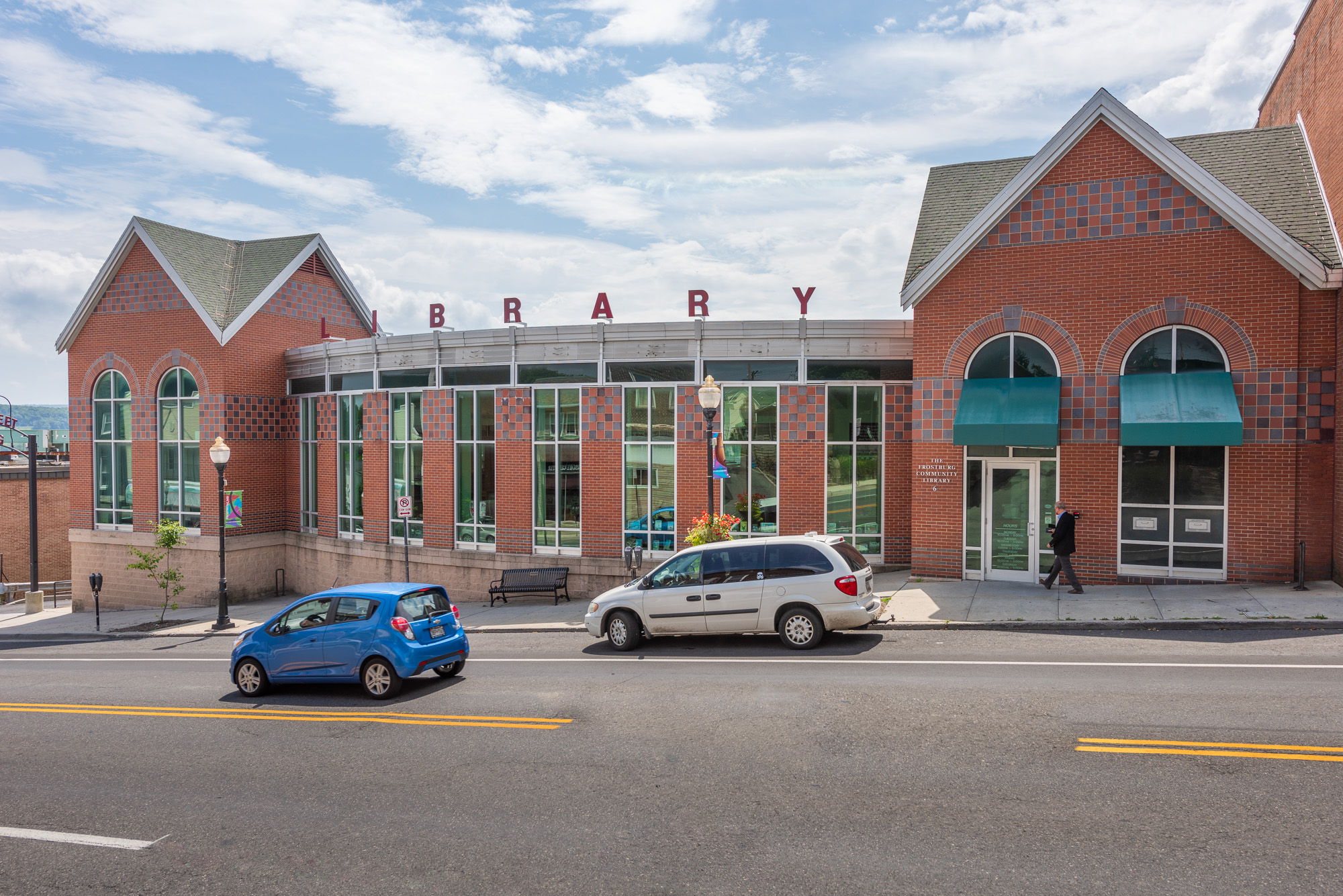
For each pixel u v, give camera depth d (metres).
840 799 7.34
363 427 26.41
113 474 29.95
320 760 9.32
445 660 12.92
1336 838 6.20
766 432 21.14
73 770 9.50
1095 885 5.69
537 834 6.97
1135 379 16.83
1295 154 18.08
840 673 11.83
